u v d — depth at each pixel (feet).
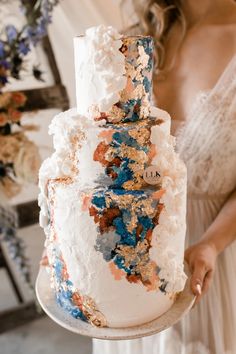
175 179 1.84
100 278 1.80
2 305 4.38
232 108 2.37
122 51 1.73
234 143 2.41
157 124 1.79
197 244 2.32
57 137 1.87
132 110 1.81
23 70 3.79
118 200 1.72
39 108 3.91
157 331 1.82
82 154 1.80
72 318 1.91
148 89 1.87
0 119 3.82
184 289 2.09
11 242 4.24
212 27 2.64
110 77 1.75
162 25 2.74
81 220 1.76
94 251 1.77
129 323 1.85
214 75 2.53
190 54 2.65
